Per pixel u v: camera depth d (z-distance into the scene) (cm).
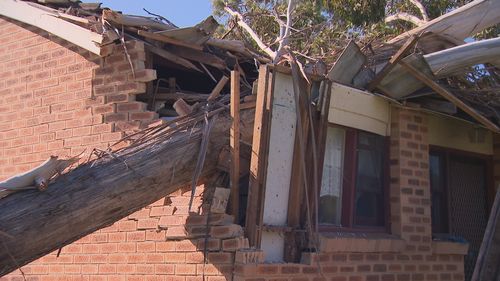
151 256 748
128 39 789
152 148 654
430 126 923
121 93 792
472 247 1005
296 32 1158
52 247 573
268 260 700
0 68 923
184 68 884
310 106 725
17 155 882
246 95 788
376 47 881
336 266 748
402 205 840
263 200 678
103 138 798
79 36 809
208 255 688
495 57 786
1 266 541
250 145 731
